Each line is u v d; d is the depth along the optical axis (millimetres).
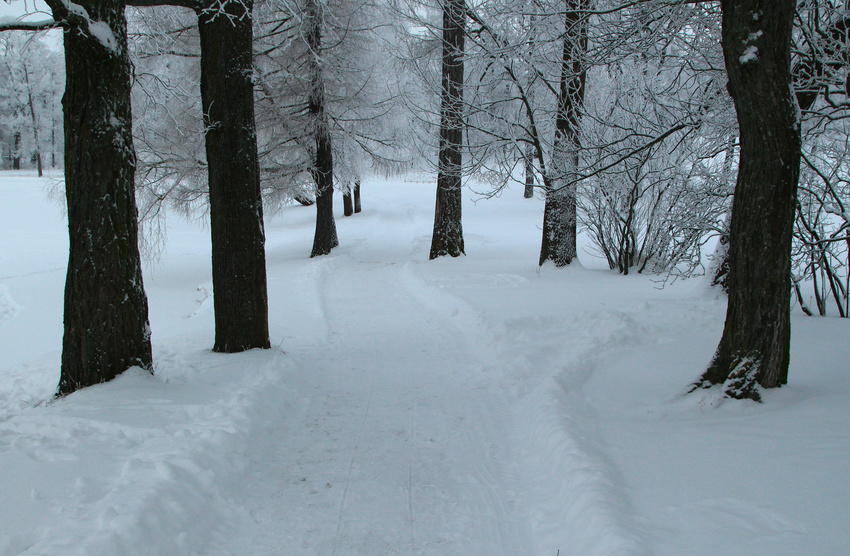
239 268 7109
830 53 6645
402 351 7621
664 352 6555
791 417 4172
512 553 3123
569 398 5133
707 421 4332
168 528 3090
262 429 4781
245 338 7191
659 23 6371
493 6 8719
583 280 12258
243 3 6574
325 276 14766
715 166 8734
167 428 4328
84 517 2980
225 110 6797
